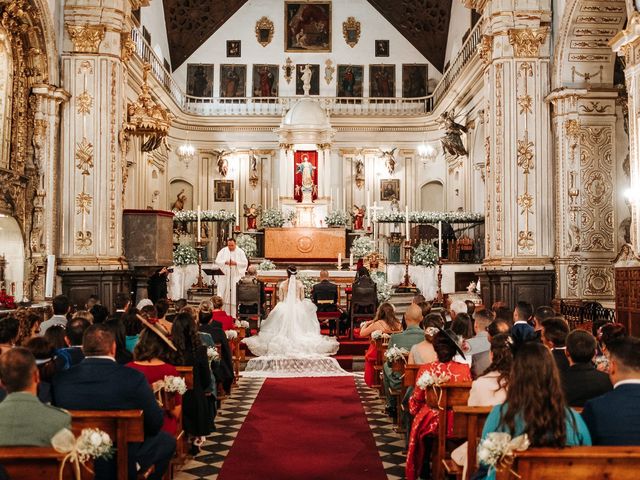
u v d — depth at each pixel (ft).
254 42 105.91
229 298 57.41
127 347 25.03
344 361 47.14
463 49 86.48
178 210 100.42
